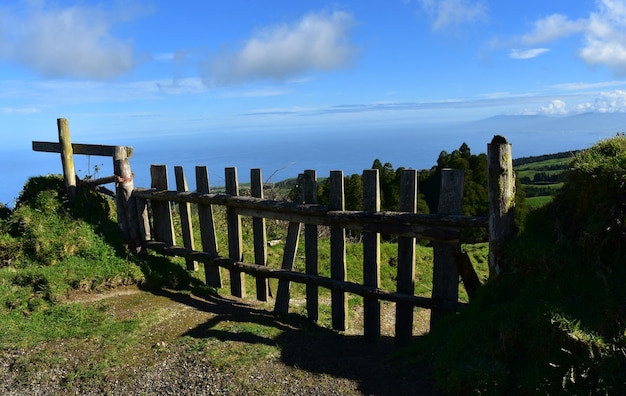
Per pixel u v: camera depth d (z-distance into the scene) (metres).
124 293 7.44
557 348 3.85
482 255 12.14
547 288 4.27
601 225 4.07
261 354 5.41
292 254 7.18
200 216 8.16
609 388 3.52
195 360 5.34
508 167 4.78
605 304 3.82
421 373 4.75
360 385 4.72
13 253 7.86
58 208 8.78
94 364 5.37
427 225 5.58
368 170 6.07
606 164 4.20
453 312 5.51
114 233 8.78
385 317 8.09
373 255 6.20
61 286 7.04
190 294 7.70
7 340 5.86
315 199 6.69
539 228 4.75
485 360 4.21
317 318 7.00
